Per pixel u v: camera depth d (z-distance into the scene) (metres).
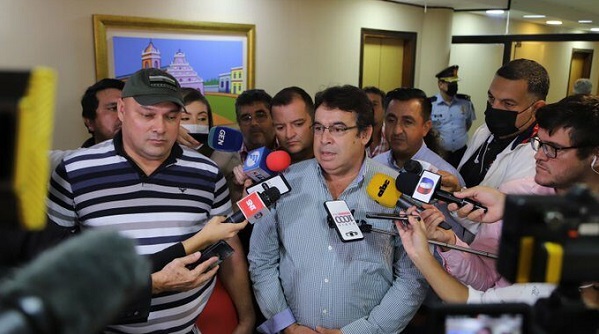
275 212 1.52
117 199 1.38
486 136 2.11
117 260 0.30
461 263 1.29
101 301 0.28
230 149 2.01
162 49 3.67
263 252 1.56
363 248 1.40
